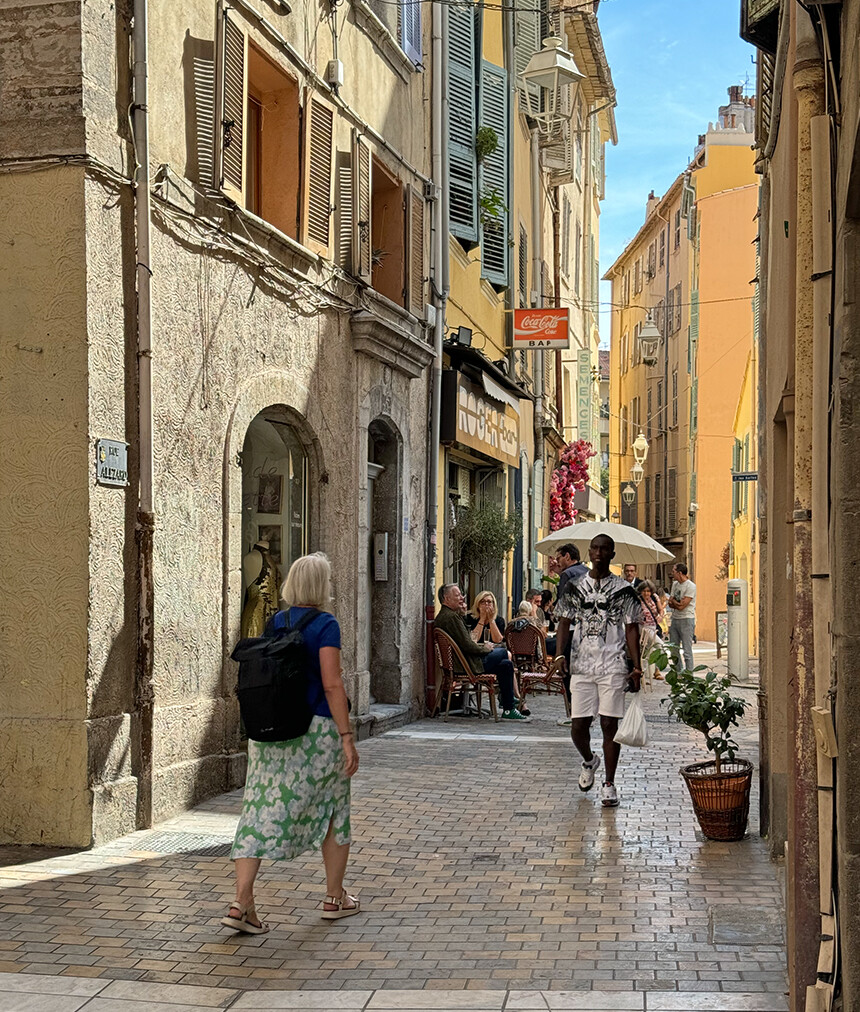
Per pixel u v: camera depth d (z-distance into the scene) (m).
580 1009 4.77
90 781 7.35
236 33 9.41
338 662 5.88
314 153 11.11
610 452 68.81
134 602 7.92
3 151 7.52
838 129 4.19
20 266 7.50
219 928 5.88
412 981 5.14
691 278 46.59
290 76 10.59
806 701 4.48
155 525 8.13
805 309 4.57
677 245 49.97
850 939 3.85
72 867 6.89
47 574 7.42
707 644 37.34
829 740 4.08
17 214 7.50
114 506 7.69
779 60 6.37
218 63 9.12
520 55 23.52
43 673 7.41
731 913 6.00
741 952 5.46
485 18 19.94
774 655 7.21
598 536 9.27
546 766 10.60
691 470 46.34
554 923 5.96
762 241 8.85
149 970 5.27
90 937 5.71
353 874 6.92
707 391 45.00
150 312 7.98
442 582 16.25
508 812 8.62
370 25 12.85
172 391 8.45
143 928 5.86
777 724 7.22
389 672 13.73
